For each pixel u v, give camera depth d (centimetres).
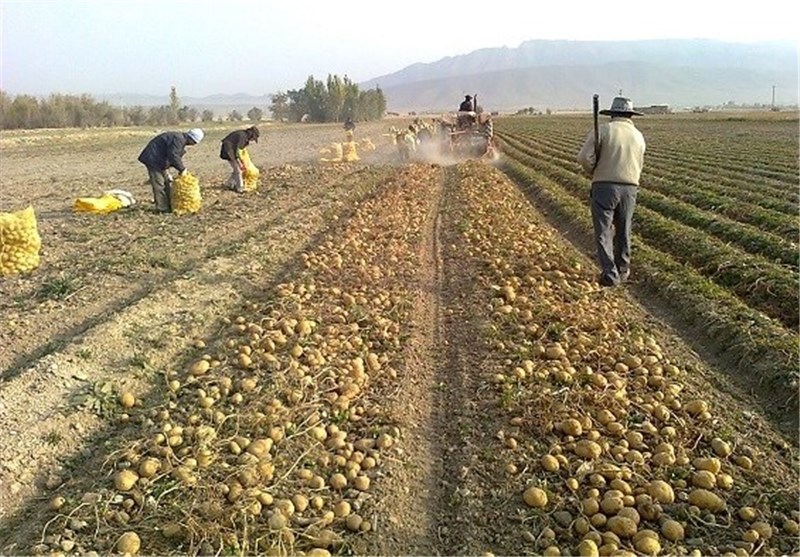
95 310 828
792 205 1440
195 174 2247
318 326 767
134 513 450
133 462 500
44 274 976
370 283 939
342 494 482
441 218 1468
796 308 823
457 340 758
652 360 659
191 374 652
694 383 643
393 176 2178
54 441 536
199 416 568
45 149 3631
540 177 2097
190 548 410
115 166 2661
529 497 457
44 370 627
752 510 447
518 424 550
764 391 640
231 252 1063
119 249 1112
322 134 5528
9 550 422
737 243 1163
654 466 496
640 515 443
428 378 668
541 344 704
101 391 607
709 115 9556
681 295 870
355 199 1694
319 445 535
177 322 773
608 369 652
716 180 1952
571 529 436
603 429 544
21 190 1884
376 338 750
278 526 422
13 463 503
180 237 1210
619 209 933
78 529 436
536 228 1309
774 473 499
